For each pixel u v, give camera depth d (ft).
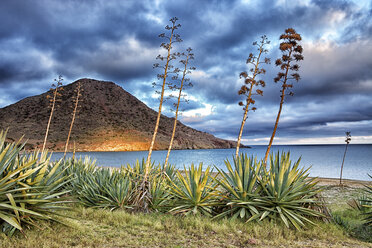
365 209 31.37
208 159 291.79
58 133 453.58
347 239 20.52
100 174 32.42
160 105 32.89
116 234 18.94
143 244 17.19
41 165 18.21
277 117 52.26
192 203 26.86
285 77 51.37
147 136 545.03
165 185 30.55
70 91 603.67
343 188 67.36
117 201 28.55
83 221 22.15
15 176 17.54
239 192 24.29
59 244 15.48
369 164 254.06
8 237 15.39
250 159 27.02
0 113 506.89
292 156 430.61
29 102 558.97
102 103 617.21
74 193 30.91
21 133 424.87
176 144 571.69
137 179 32.63
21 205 16.47
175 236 19.31
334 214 30.81
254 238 19.25
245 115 51.13
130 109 645.92
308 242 19.17
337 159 338.95
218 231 20.68
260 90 50.70
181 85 44.04
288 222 23.18
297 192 23.91
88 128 498.69
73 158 40.93
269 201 23.34
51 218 18.21
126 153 404.98
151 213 27.40
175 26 33.45
